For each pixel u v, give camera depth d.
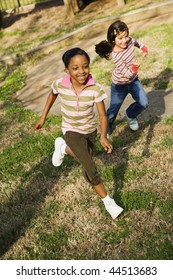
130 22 11.63
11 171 5.89
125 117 6.62
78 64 3.74
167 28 10.48
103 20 11.76
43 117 4.45
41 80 9.92
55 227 4.46
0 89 10.00
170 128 5.96
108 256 3.94
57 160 4.79
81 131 4.20
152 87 7.66
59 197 4.97
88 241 4.16
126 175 5.05
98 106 3.98
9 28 14.61
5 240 4.43
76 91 3.99
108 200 4.25
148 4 12.34
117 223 4.29
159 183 4.74
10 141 6.99
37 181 5.45
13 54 11.84
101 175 5.16
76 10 14.07
